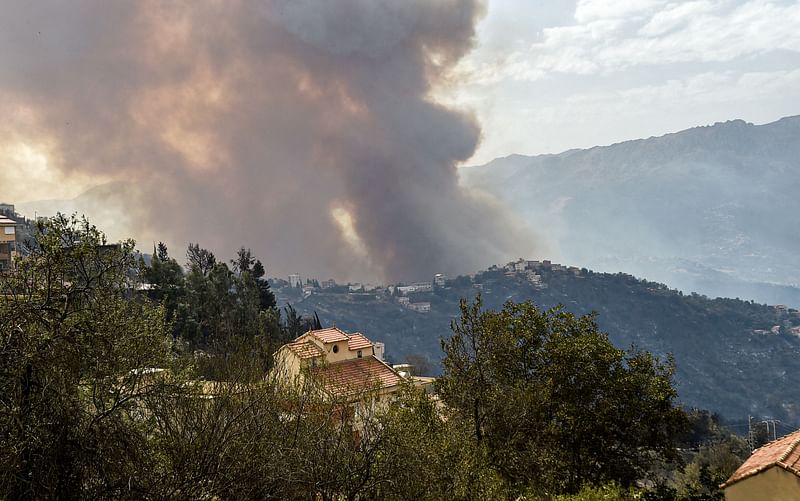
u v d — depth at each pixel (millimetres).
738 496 20266
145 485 11719
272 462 13633
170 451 12844
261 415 14680
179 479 12094
